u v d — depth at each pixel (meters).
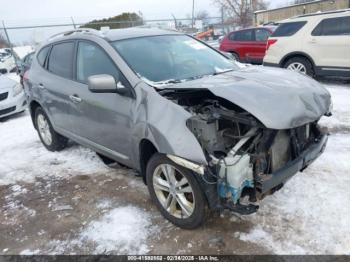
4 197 3.96
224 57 4.24
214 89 2.75
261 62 11.98
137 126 3.08
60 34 4.77
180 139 2.68
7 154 5.43
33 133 6.50
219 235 2.90
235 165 2.54
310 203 3.21
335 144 4.55
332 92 7.38
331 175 3.70
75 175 4.36
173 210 3.06
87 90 3.77
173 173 2.94
